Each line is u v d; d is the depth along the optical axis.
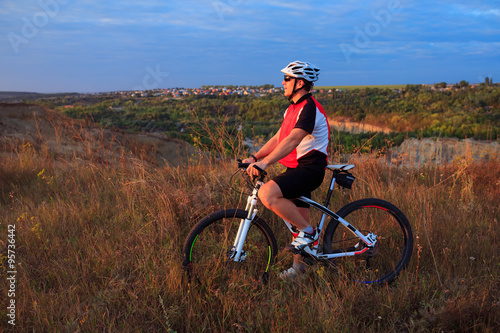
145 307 2.41
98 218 3.83
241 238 2.72
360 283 2.79
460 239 3.42
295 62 2.61
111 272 2.74
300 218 2.68
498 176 5.42
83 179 5.40
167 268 2.75
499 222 3.94
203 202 3.70
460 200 4.45
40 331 2.20
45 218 3.72
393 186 4.86
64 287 2.64
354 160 5.96
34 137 13.29
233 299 2.46
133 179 4.66
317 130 2.61
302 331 2.17
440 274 2.89
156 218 3.51
